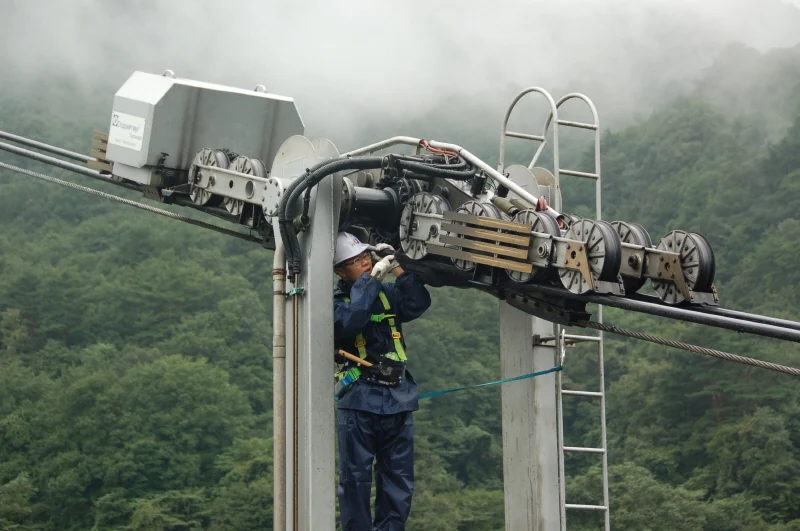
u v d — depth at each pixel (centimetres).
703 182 9369
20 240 10088
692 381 6562
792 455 5809
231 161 850
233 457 6712
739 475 5844
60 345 8350
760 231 8575
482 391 7175
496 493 6259
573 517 5466
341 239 716
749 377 6450
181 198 904
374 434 674
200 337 8031
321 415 673
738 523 5416
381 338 684
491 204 683
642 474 5722
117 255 9575
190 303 8706
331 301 689
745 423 6028
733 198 8956
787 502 5588
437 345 7450
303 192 700
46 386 7481
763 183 9075
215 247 9769
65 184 988
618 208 9981
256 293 8781
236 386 7325
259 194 777
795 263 7600
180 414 6906
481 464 6731
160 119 893
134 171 917
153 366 7294
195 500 6338
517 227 644
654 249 626
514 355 841
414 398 683
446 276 734
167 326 8438
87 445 6725
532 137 889
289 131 937
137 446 6600
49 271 9019
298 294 690
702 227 8844
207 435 6906
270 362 8031
